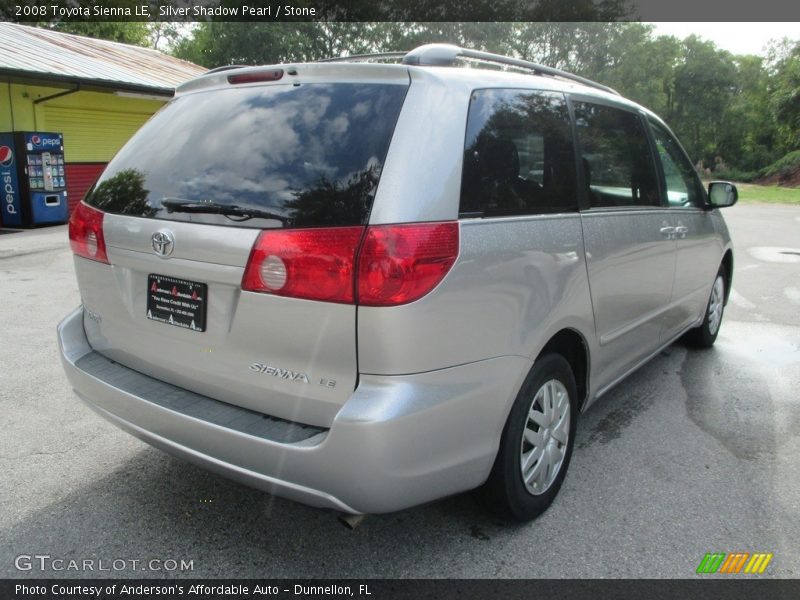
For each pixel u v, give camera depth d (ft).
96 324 9.17
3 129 43.96
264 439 6.81
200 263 7.27
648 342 12.44
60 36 58.13
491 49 114.32
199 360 7.66
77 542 8.38
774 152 183.11
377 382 6.61
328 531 8.73
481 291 7.24
